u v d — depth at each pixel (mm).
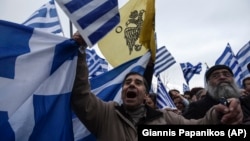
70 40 3357
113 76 4191
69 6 3213
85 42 3330
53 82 3242
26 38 3250
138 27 4867
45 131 3109
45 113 3141
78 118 3570
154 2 4477
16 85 3104
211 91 4082
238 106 2752
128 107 3322
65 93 3246
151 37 4457
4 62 3109
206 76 4207
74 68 3295
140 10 4949
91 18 3270
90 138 3691
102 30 3299
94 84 4156
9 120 3023
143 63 4297
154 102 5625
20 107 3082
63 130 3160
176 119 3391
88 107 3270
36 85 3170
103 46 4863
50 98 3195
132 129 3240
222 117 2799
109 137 3232
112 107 3404
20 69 3152
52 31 6176
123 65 4250
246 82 6074
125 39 4875
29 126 3068
